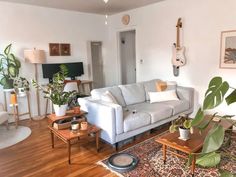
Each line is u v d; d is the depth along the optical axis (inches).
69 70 197.5
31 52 167.0
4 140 130.9
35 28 179.0
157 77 189.0
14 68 161.6
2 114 139.1
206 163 40.8
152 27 185.5
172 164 95.7
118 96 141.8
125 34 235.6
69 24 200.1
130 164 94.8
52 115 117.6
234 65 137.2
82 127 105.0
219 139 38.1
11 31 166.7
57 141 127.2
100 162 99.8
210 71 150.7
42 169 95.6
